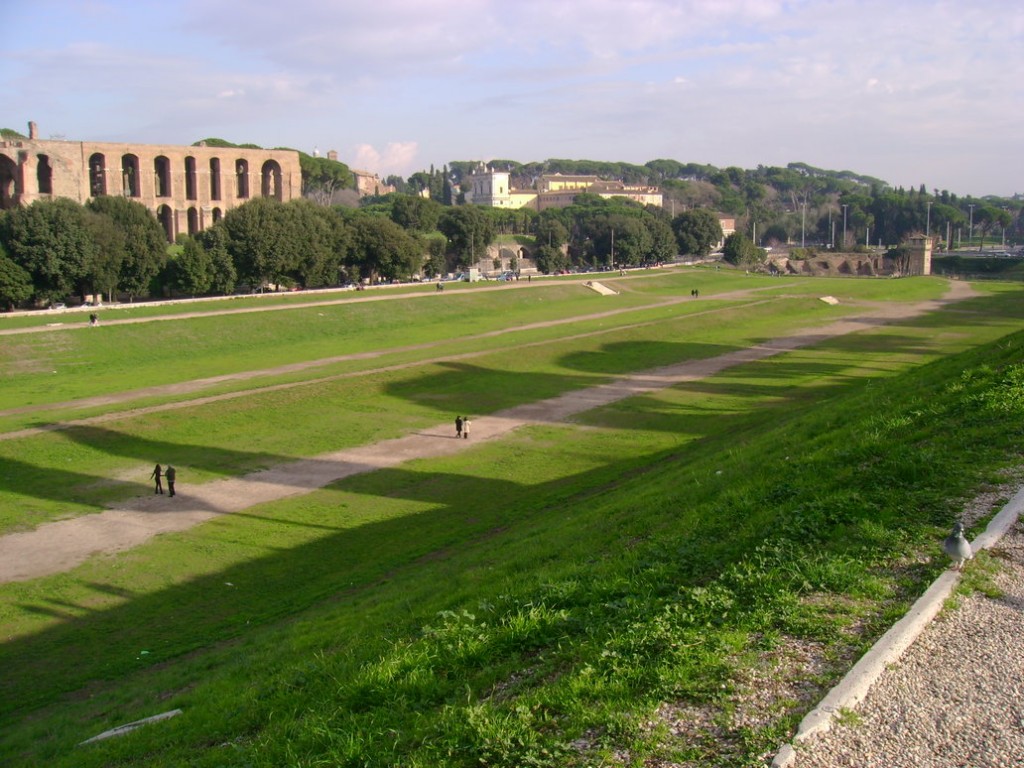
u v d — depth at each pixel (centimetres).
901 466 2111
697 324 10894
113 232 11006
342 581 3180
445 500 4253
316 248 13212
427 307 12212
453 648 1525
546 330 10512
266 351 9231
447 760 1120
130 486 4553
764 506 2105
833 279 18725
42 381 7462
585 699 1216
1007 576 1466
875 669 1177
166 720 1794
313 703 1501
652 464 4641
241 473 4812
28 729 2145
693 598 1512
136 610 3072
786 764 1002
